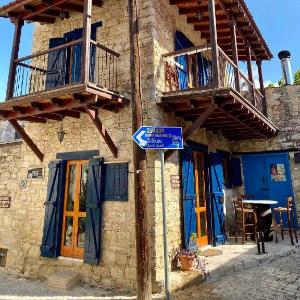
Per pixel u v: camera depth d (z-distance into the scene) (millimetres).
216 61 5715
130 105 6289
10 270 7191
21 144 7852
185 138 5867
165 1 7227
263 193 10328
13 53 6594
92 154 6578
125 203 5969
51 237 6621
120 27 6922
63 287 5824
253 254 6777
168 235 5879
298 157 9891
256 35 8508
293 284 5273
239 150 10648
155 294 5051
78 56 7461
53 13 7727
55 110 5941
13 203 7648
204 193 7977
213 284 5418
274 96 10508
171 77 6910
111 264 5867
